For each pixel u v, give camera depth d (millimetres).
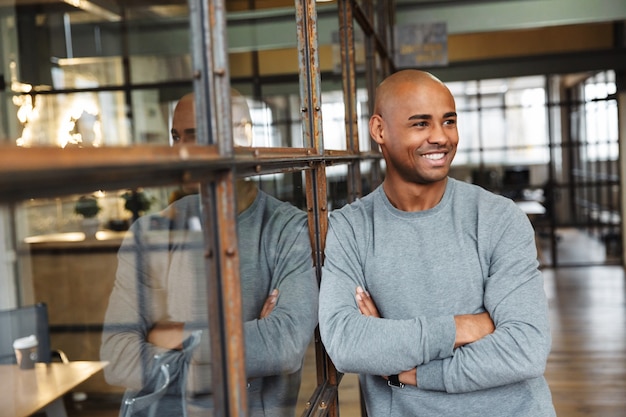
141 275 1181
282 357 1270
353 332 1400
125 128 1002
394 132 1454
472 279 1453
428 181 1454
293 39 1599
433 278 1460
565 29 9625
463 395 1419
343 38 2312
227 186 845
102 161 526
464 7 5605
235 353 858
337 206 1950
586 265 9562
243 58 1492
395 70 5211
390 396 1527
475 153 10812
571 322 6215
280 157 1174
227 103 837
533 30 9711
